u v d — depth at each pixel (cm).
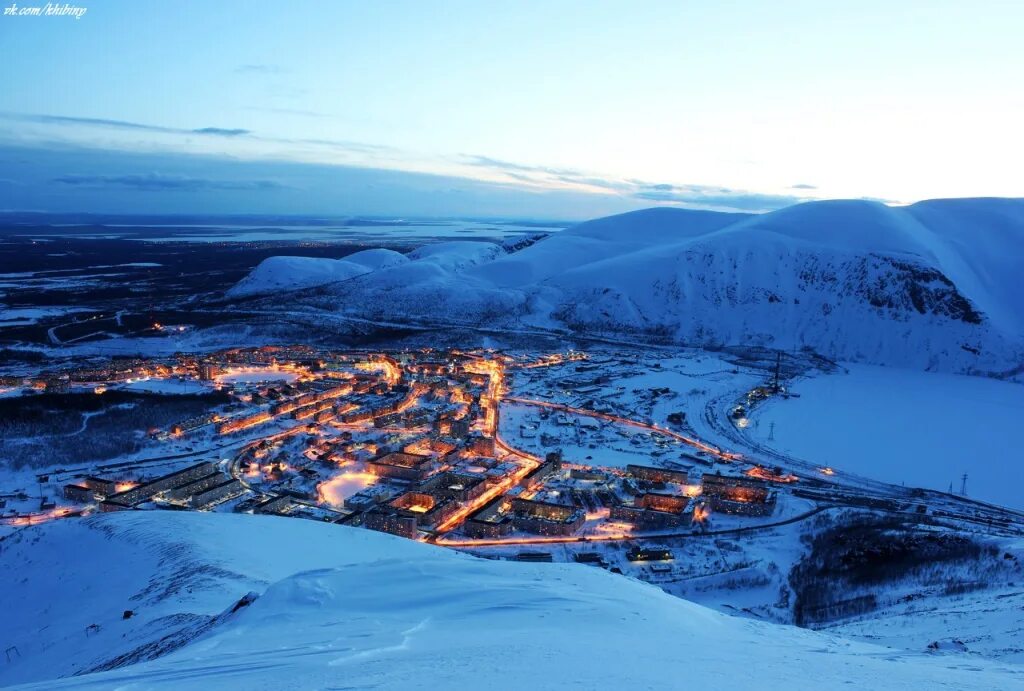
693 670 1770
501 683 1531
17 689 1834
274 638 2220
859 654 2427
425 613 2523
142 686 1700
